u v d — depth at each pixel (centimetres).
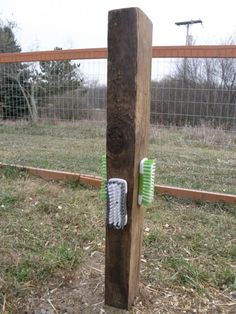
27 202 266
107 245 133
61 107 446
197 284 161
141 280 163
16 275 164
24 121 507
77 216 238
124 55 109
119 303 140
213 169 380
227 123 332
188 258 187
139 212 130
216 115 331
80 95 412
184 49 281
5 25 1201
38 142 512
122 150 117
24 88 489
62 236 210
